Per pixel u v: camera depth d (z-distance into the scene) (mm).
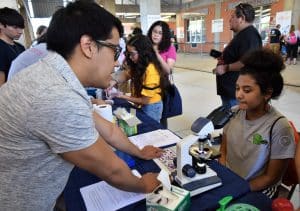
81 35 590
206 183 862
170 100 2230
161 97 2037
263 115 1095
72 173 1022
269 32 9492
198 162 895
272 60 1018
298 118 3115
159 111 2029
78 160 587
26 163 578
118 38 665
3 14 2033
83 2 620
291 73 6188
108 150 646
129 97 2014
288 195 1159
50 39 613
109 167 642
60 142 550
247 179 1111
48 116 530
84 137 573
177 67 8688
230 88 2199
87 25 589
